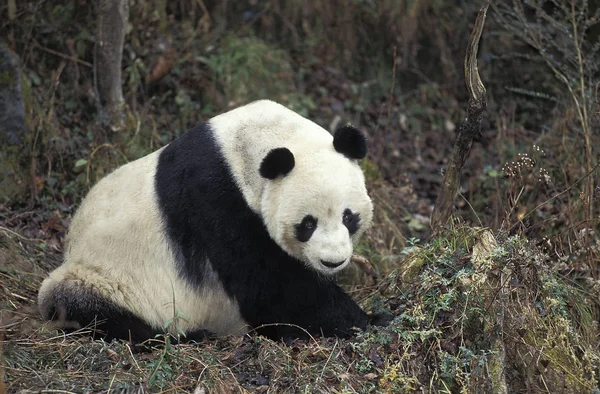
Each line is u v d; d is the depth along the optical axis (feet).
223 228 31.27
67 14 51.39
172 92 53.93
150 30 53.72
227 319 33.04
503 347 28.89
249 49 58.39
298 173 29.71
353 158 30.94
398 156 57.21
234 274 31.76
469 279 30.32
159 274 32.12
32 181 44.39
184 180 31.78
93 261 32.35
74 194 44.88
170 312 32.27
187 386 27.91
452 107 63.16
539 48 47.60
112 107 47.60
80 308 31.45
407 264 33.83
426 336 29.45
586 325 31.89
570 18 49.85
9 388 27.14
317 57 64.08
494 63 62.90
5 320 31.89
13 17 48.44
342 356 29.94
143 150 47.57
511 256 30.45
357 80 63.93
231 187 30.96
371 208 31.40
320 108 59.36
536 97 60.85
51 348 29.96
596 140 45.03
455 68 64.85
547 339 29.37
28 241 39.42
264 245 31.24
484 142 57.52
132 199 32.63
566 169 45.32
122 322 31.81
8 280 35.96
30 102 45.98
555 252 34.63
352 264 40.01
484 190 50.60
